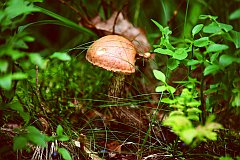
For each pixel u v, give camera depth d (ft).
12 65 1.91
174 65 2.11
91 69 2.79
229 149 2.18
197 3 2.92
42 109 2.18
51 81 2.62
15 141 1.76
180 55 2.07
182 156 2.09
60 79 2.65
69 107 2.48
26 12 1.82
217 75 2.30
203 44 2.04
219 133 2.24
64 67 2.70
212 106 2.15
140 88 2.66
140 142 2.30
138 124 2.41
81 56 2.90
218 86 2.06
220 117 2.14
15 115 2.15
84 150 2.14
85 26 2.87
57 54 1.76
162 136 2.34
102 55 2.22
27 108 2.18
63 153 1.87
